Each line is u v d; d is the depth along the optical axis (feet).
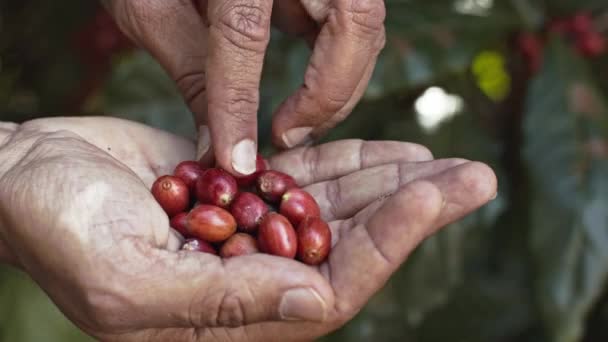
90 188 1.32
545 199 1.74
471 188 1.34
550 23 1.86
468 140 1.87
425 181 1.31
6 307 1.91
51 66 2.29
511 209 1.94
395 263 1.32
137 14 1.60
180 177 1.56
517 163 1.93
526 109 1.78
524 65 1.88
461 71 1.88
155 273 1.29
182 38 1.59
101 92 2.29
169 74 1.63
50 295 1.39
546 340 2.03
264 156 1.74
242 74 1.43
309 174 1.59
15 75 2.38
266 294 1.28
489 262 2.04
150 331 1.38
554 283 1.72
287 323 1.37
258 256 1.30
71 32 2.27
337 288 1.33
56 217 1.30
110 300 1.30
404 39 1.73
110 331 1.35
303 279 1.28
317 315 1.29
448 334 2.09
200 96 1.61
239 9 1.40
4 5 2.32
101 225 1.30
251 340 1.39
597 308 2.04
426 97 1.91
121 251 1.29
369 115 1.91
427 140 1.85
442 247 1.83
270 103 1.85
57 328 1.94
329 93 1.49
